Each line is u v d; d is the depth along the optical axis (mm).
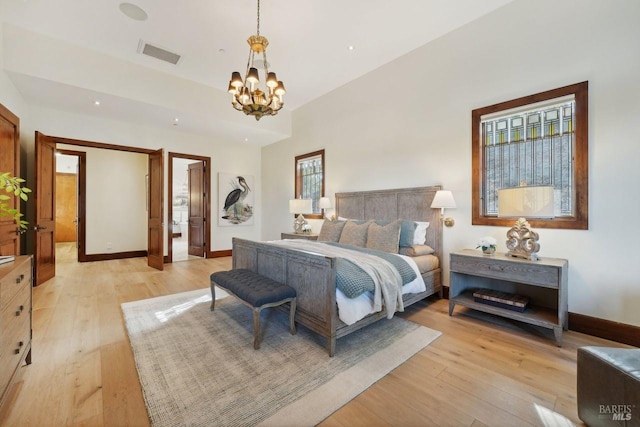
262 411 1503
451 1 2854
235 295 2447
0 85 3023
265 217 6848
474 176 3180
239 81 2688
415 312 2990
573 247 2527
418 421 1441
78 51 3490
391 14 3021
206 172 6145
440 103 3475
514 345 2248
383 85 4117
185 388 1688
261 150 6996
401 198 3844
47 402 1553
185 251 7137
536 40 2730
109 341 2291
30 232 4074
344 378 1797
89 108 4250
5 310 1453
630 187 2258
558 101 2615
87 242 5820
